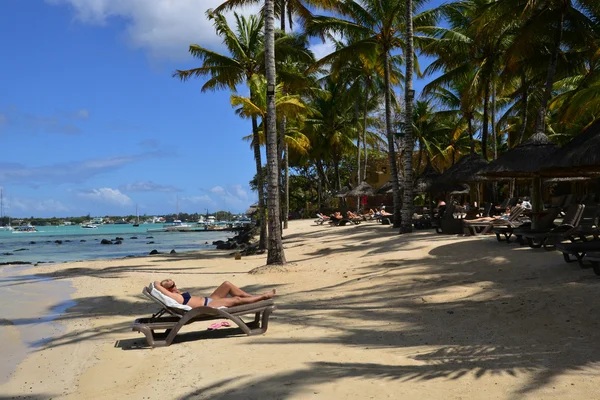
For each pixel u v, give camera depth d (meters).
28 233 95.31
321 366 4.89
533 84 27.38
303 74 25.08
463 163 19.23
